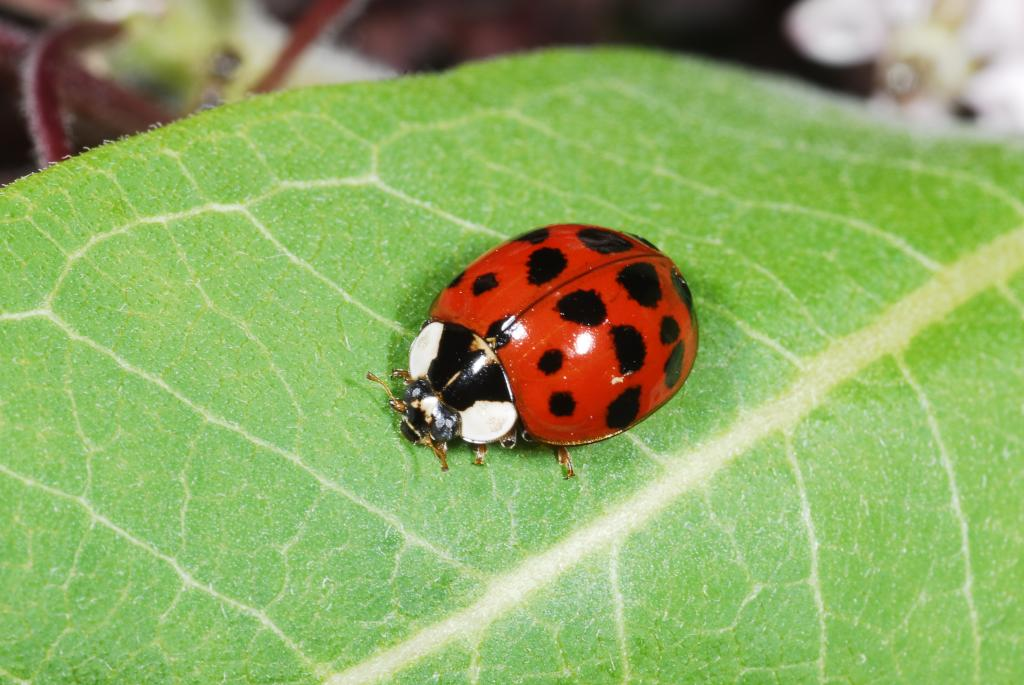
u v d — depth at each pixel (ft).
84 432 0.21
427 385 0.22
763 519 0.22
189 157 0.22
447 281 0.22
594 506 0.22
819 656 0.22
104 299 0.21
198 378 0.21
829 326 0.22
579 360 0.22
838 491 0.22
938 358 0.22
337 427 0.22
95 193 0.22
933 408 0.22
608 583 0.22
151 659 0.21
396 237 0.22
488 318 0.22
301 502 0.21
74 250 0.21
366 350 0.22
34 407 0.21
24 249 0.21
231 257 0.22
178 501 0.21
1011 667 0.22
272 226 0.22
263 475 0.21
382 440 0.22
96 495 0.21
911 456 0.22
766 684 0.22
